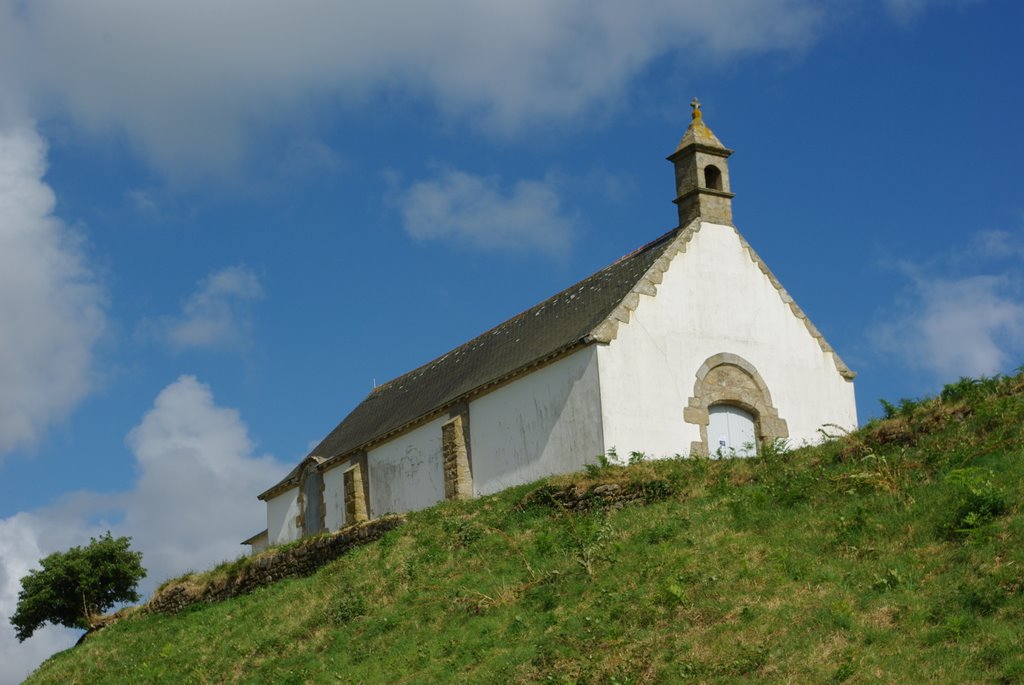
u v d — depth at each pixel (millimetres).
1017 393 23234
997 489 19953
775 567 20281
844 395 33531
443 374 38219
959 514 19859
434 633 22984
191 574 33906
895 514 20703
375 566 27453
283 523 42219
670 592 20125
